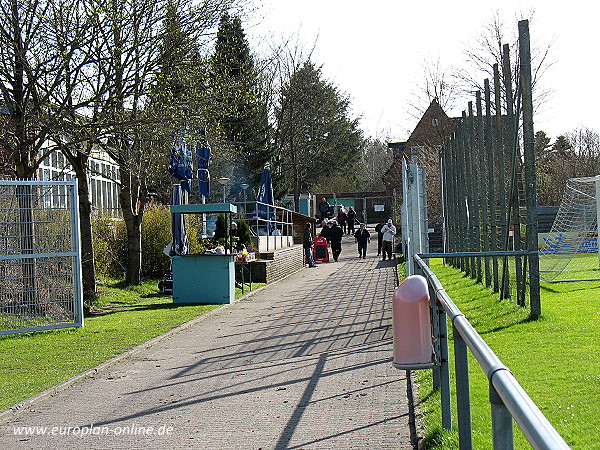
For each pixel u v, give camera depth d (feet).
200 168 71.87
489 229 65.46
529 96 38.93
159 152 57.26
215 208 57.57
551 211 114.52
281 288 70.90
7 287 41.19
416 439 18.30
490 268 60.18
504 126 86.74
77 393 26.30
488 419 19.49
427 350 14.05
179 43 54.13
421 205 41.37
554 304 46.65
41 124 48.39
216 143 64.34
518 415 6.06
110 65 52.11
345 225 189.67
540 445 5.20
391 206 202.28
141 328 42.78
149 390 26.40
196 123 56.08
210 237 81.00
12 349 36.60
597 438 17.37
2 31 48.19
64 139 56.34
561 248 75.46
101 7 49.47
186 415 22.59
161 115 52.80
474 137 64.54
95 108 52.03
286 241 105.19
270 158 151.53
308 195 168.14
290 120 155.63
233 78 62.64
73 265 43.01
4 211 41.37
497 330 36.40
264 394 24.93
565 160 168.86
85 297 56.75
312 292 64.75
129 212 71.05
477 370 26.16
